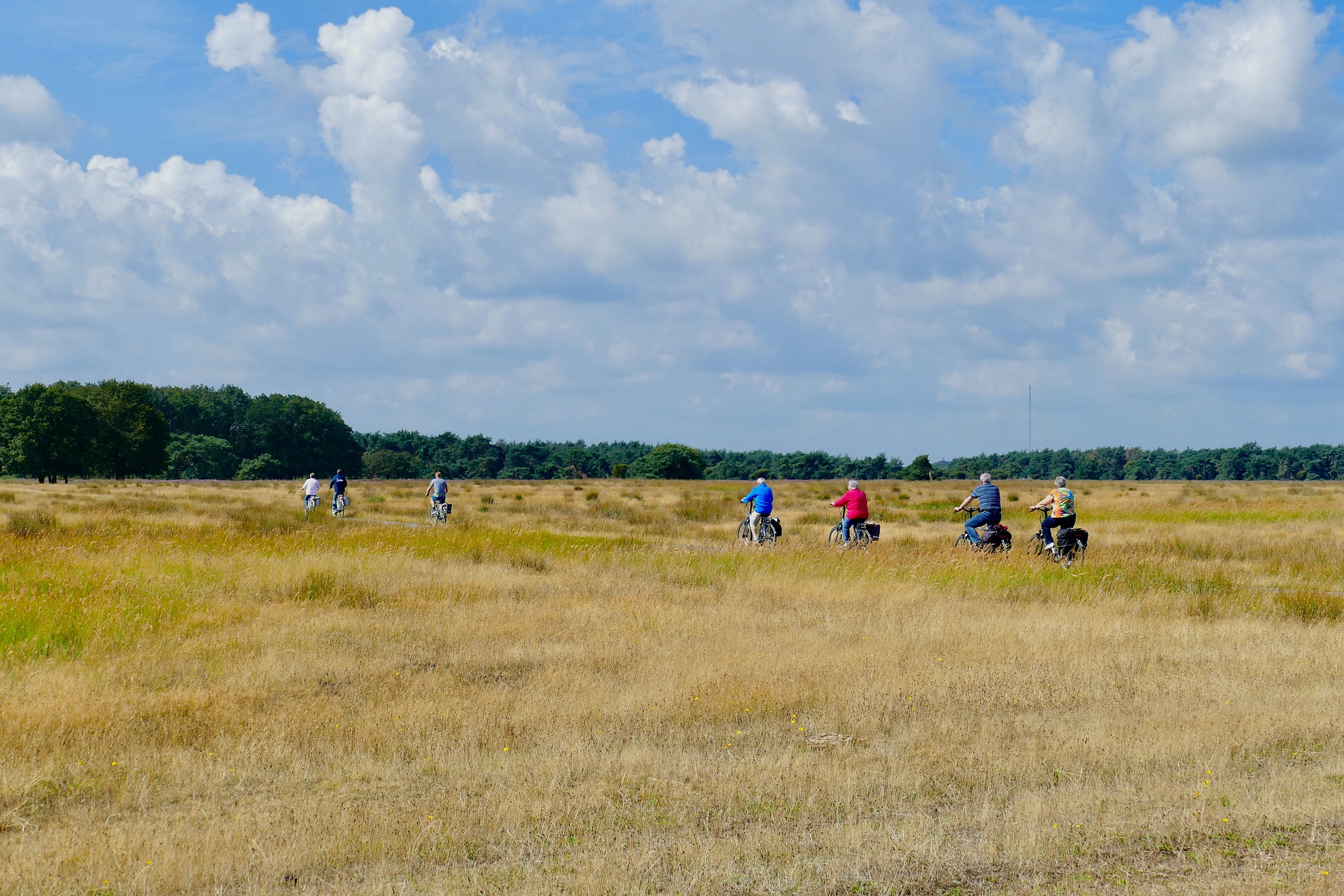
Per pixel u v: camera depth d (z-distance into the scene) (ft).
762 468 561.84
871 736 23.53
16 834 17.13
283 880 15.40
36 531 71.00
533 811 18.19
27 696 25.64
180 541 63.98
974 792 19.25
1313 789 18.92
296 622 37.32
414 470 559.38
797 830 17.31
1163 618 40.60
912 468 357.20
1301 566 59.67
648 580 51.13
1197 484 291.38
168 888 14.97
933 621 38.70
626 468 463.83
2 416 312.09
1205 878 14.89
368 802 18.80
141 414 350.23
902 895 14.60
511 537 73.46
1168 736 22.45
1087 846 16.29
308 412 484.33
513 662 31.55
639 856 15.98
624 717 24.63
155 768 20.57
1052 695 26.94
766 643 34.14
